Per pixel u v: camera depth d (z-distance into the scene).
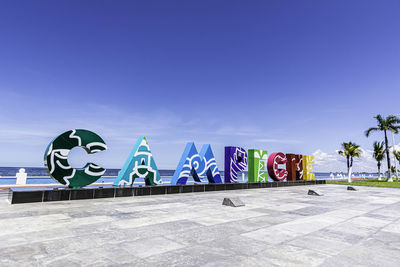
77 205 10.68
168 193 16.06
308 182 30.36
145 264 4.45
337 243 6.13
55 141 11.69
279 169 25.48
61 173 11.84
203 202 12.59
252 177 23.28
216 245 5.70
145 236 6.25
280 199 14.97
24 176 21.27
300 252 5.38
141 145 15.24
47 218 7.95
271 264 4.64
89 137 12.50
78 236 6.08
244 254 5.16
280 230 7.28
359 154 43.38
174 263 4.54
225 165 21.48
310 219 9.02
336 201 14.73
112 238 6.00
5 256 4.65
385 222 8.83
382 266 4.71
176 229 7.04
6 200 11.64
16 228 6.64
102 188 13.15
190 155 17.92
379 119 45.44
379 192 22.30
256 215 9.48
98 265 4.35
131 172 14.54
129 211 9.58
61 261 4.48
